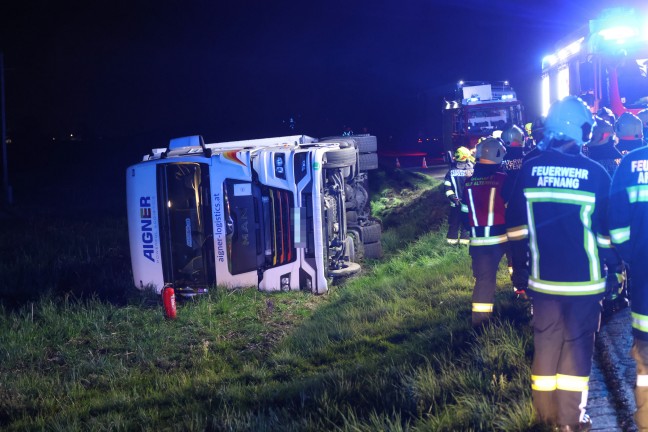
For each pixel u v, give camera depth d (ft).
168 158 35.68
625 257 13.16
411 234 48.67
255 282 36.01
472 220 21.57
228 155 35.37
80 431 19.10
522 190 14.61
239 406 19.61
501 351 19.26
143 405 21.38
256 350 27.66
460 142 76.48
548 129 14.32
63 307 33.88
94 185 111.24
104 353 28.76
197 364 26.35
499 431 14.97
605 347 18.74
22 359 28.22
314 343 26.40
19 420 21.44
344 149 38.37
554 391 14.47
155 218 35.58
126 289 36.68
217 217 35.42
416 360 20.95
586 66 42.91
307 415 17.99
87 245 52.01
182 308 33.60
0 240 56.03
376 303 30.58
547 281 14.11
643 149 12.94
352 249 40.73
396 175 78.07
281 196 36.09
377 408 17.60
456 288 30.83
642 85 40.73
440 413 16.06
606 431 14.37
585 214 13.80
